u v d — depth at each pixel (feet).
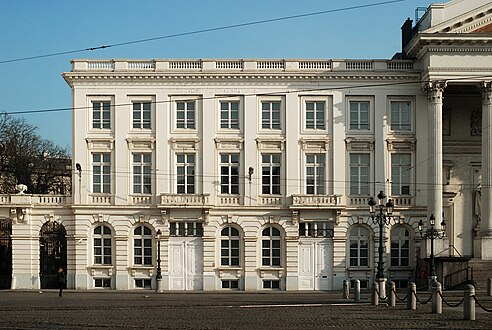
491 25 177.99
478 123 192.54
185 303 133.08
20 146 255.50
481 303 119.65
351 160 187.42
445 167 191.93
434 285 105.60
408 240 185.68
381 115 186.29
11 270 200.44
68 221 187.21
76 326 90.38
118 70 186.60
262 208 184.75
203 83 187.42
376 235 184.03
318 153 186.91
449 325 87.04
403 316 99.81
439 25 176.96
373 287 125.39
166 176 186.29
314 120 187.62
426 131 185.78
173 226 185.57
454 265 167.63
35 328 88.63
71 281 185.57
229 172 187.21
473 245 189.06
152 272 184.75
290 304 127.85
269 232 186.09
